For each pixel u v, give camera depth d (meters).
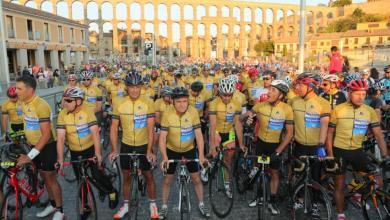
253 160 4.93
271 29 98.00
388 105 7.13
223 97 5.05
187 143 4.43
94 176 4.48
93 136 4.33
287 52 67.12
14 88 5.42
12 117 5.60
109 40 89.75
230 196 4.70
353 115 4.04
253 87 8.79
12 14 26.52
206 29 89.12
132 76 4.30
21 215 4.34
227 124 5.28
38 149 4.14
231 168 5.23
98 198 5.31
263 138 4.78
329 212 3.87
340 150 4.16
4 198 4.09
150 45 22.33
